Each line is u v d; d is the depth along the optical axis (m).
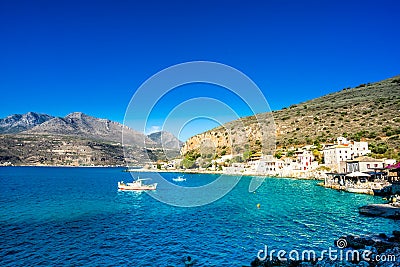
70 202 60.53
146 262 24.97
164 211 48.78
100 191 83.62
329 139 134.75
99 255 26.64
